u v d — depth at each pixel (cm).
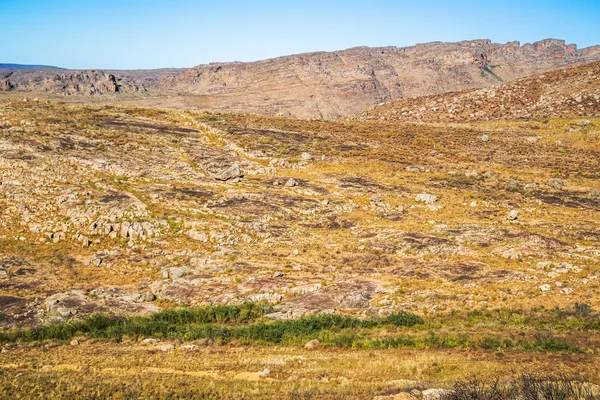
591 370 2030
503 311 2892
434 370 2167
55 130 6475
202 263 4009
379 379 2102
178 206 4950
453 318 2892
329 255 4109
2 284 3603
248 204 5131
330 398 1847
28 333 2883
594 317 2680
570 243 4172
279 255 4144
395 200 5447
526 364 2162
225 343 2722
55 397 1866
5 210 4644
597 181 6234
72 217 4600
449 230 4559
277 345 2678
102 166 5681
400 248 4172
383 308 3139
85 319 3089
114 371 2250
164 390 1933
